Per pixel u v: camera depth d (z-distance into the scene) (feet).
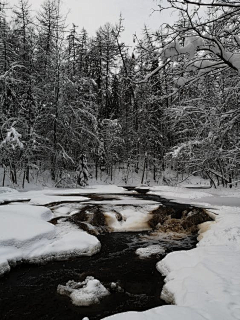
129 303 18.33
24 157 78.07
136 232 37.47
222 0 16.07
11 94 76.69
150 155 108.88
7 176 81.46
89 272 23.71
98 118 108.17
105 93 119.24
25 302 18.57
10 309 17.70
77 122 91.91
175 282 18.51
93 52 71.31
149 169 118.83
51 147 86.02
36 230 28.58
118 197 56.65
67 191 66.13
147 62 17.30
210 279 17.12
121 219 40.40
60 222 35.45
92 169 115.03
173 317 11.91
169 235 36.04
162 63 16.92
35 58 89.61
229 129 21.45
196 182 107.34
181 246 31.42
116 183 109.09
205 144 24.61
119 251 29.53
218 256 22.06
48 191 65.31
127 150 117.60
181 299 15.52
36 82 87.35
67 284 20.99
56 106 87.25
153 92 19.11
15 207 37.06
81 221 37.63
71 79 93.45
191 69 17.25
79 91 97.86
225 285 15.93
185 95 22.85
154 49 16.19
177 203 50.03
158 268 23.91
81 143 92.63
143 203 47.60
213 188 79.05
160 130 83.51
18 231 27.35
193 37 15.62
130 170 118.62
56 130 89.92
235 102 22.13
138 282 21.59
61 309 17.72
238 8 14.65
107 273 23.49
